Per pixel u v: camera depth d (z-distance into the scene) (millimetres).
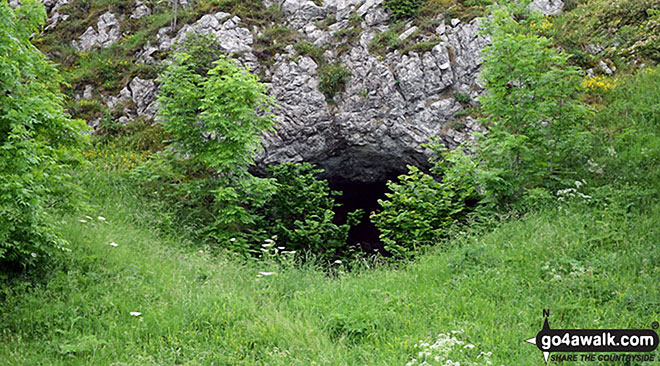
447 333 6145
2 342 6016
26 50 7707
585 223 9148
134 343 6117
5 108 7008
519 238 9094
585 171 11508
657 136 12297
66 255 8016
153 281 7934
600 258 7758
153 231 10938
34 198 6863
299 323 6516
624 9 10859
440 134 15031
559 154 11305
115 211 11320
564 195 10484
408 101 15469
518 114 11273
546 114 11234
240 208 11555
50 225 7586
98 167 13180
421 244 10953
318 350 5930
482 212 10805
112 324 6508
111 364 5578
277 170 13727
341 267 9875
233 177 12125
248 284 8516
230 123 11828
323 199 13602
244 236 12297
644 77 14664
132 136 15211
